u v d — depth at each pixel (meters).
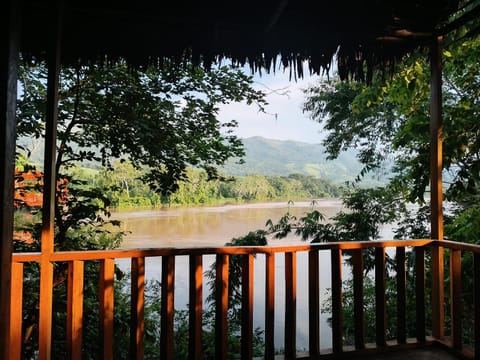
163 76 4.34
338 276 2.46
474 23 3.34
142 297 2.16
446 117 4.18
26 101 4.01
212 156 4.84
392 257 6.76
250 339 2.30
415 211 7.01
